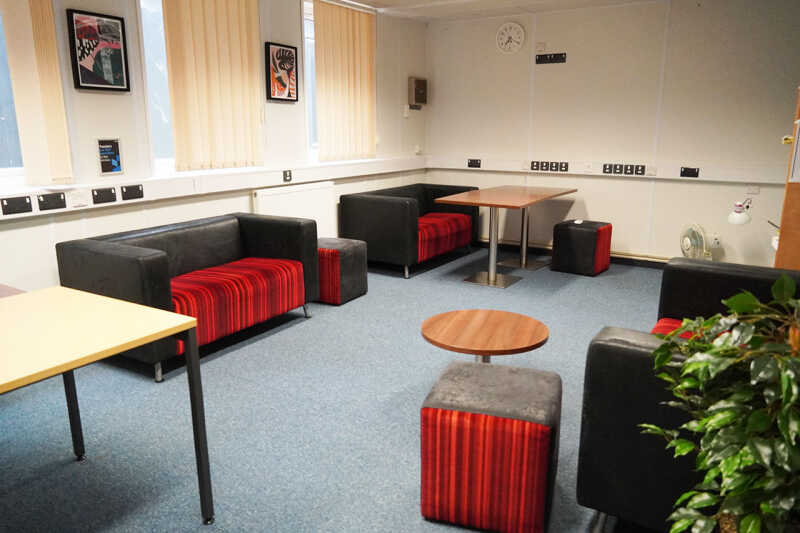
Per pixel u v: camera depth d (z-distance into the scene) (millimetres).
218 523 1925
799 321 1203
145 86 3775
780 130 5004
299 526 1912
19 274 3258
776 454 1073
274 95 4691
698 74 5242
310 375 3098
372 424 2578
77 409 2256
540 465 1745
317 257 4039
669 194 5547
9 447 2393
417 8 5742
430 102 6766
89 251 3020
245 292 3459
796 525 1209
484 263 5844
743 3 4949
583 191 6008
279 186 4867
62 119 3322
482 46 6289
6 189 3180
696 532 1190
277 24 4684
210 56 4164
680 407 1527
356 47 5586
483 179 6621
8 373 1390
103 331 1688
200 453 1863
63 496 2072
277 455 2328
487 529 1882
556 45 5867
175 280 3447
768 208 5141
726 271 2762
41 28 3170
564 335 3736
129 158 3740
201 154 4203
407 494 2088
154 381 3006
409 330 3811
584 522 1940
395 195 5996
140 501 2045
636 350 1610
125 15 3600
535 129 6156
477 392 1923
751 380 1104
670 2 5238
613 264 5910
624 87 5598
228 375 3092
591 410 1716
